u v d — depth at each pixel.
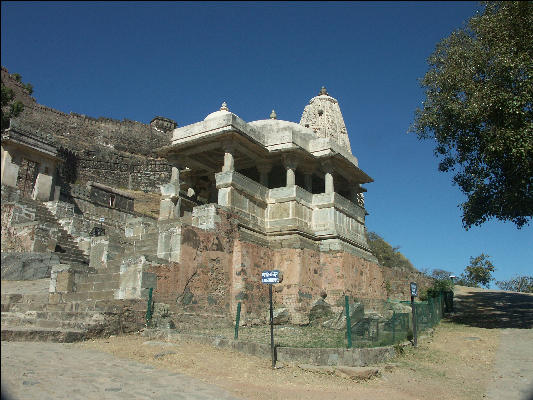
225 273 15.84
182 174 22.84
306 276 17.84
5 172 23.31
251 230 17.80
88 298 13.37
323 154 20.30
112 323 11.29
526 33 15.22
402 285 26.39
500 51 15.08
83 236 22.58
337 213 19.91
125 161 60.03
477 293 27.23
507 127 14.95
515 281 48.00
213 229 15.68
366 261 20.92
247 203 18.05
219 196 17.36
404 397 8.62
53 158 25.88
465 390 9.45
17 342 9.52
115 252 17.00
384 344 12.24
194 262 14.59
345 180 23.72
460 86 16.27
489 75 15.60
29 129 24.75
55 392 6.62
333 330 15.19
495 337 14.77
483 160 16.36
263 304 16.78
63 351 9.22
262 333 13.85
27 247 19.78
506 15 15.66
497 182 16.91
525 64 14.44
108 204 35.88
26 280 16.92
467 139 16.55
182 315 13.45
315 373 9.55
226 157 18.05
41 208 23.42
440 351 13.00
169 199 19.53
